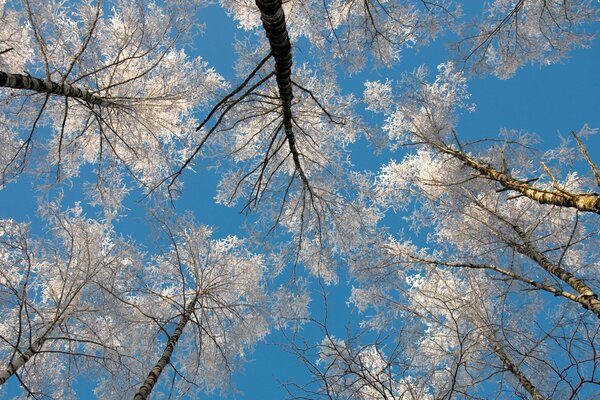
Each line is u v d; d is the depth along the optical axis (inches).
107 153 335.0
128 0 277.7
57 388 268.1
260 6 107.4
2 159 272.8
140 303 326.3
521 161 328.8
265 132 333.4
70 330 287.1
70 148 310.8
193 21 281.0
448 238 335.6
